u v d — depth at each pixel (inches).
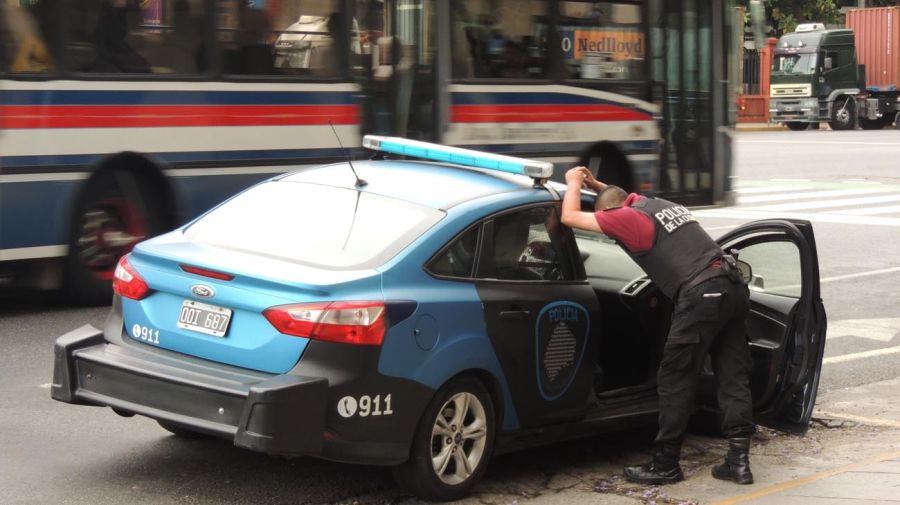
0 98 375.2
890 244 629.0
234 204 246.2
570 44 534.0
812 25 1759.4
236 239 232.5
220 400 206.2
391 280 215.2
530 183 252.1
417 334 214.5
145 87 410.3
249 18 437.1
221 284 214.5
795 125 1819.6
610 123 550.9
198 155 425.4
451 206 232.7
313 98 455.8
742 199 837.8
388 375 210.7
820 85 1739.7
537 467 257.3
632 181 562.9
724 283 237.9
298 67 451.8
